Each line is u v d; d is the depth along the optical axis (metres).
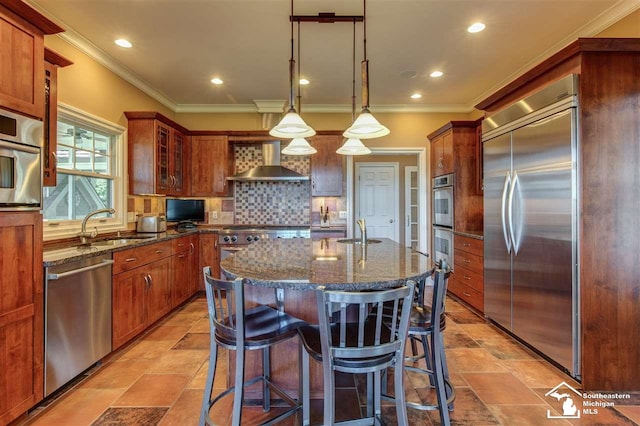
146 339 3.03
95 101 3.29
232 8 2.57
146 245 3.11
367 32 2.92
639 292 2.17
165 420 1.88
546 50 3.28
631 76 2.15
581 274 2.17
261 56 3.38
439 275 1.68
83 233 2.89
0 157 1.69
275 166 4.99
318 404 2.03
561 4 2.53
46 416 1.91
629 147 2.16
